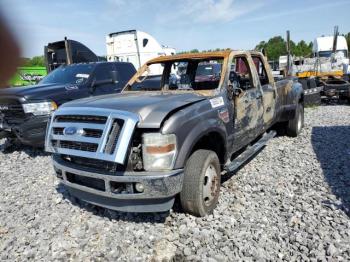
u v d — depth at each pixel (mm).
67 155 3498
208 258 2793
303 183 4398
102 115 3090
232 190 4215
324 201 3799
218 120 3729
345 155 5547
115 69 7891
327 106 12484
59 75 7602
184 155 3154
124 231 3316
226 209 3680
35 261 2893
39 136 6004
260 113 5094
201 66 4969
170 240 3129
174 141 3078
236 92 4305
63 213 3793
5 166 5902
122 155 2900
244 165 5254
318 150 5961
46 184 4809
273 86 5742
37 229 3459
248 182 4488
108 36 18578
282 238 3064
